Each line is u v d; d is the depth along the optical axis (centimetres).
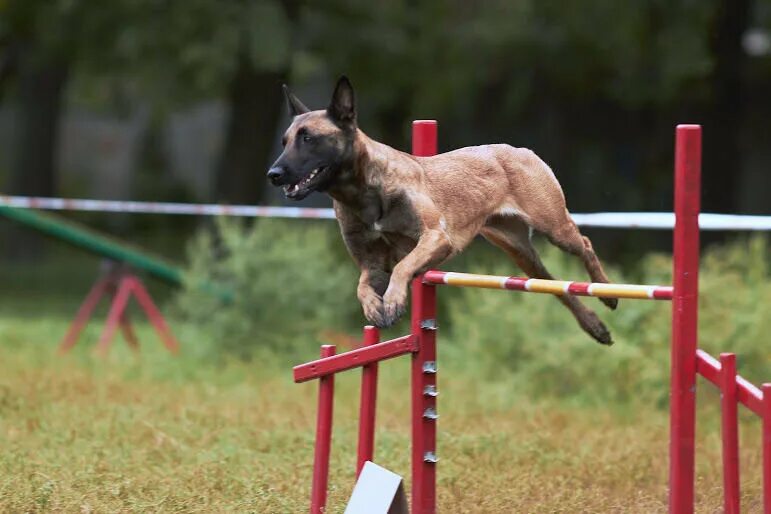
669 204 2741
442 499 840
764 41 2903
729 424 681
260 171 2464
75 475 866
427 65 2366
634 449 1019
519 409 1266
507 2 2353
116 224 3600
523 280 720
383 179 747
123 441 998
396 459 955
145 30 2103
